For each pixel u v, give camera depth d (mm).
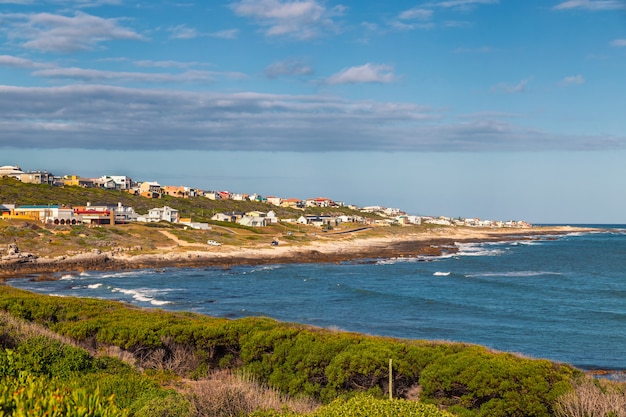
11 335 22359
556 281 86438
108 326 28641
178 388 22328
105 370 21125
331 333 28719
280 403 19188
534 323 51344
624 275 95625
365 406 13836
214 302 63844
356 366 23062
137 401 16656
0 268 92750
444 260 126312
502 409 20688
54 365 19766
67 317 32719
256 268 106812
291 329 28375
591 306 61781
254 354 26328
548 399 20625
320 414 14047
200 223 157875
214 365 27578
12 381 13008
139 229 135875
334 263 118000
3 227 116500
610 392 20391
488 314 56375
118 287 77688
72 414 9648
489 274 97812
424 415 13344
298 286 79438
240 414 16641
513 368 21734
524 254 145875
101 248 113688
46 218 133500
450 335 45906
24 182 181000
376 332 47000
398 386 23359
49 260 99500
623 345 42281
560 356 39031
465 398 21594
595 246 181750
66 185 192750
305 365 24531
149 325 28609
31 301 34875
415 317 54656
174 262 109500
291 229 185750
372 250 149125
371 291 72625
